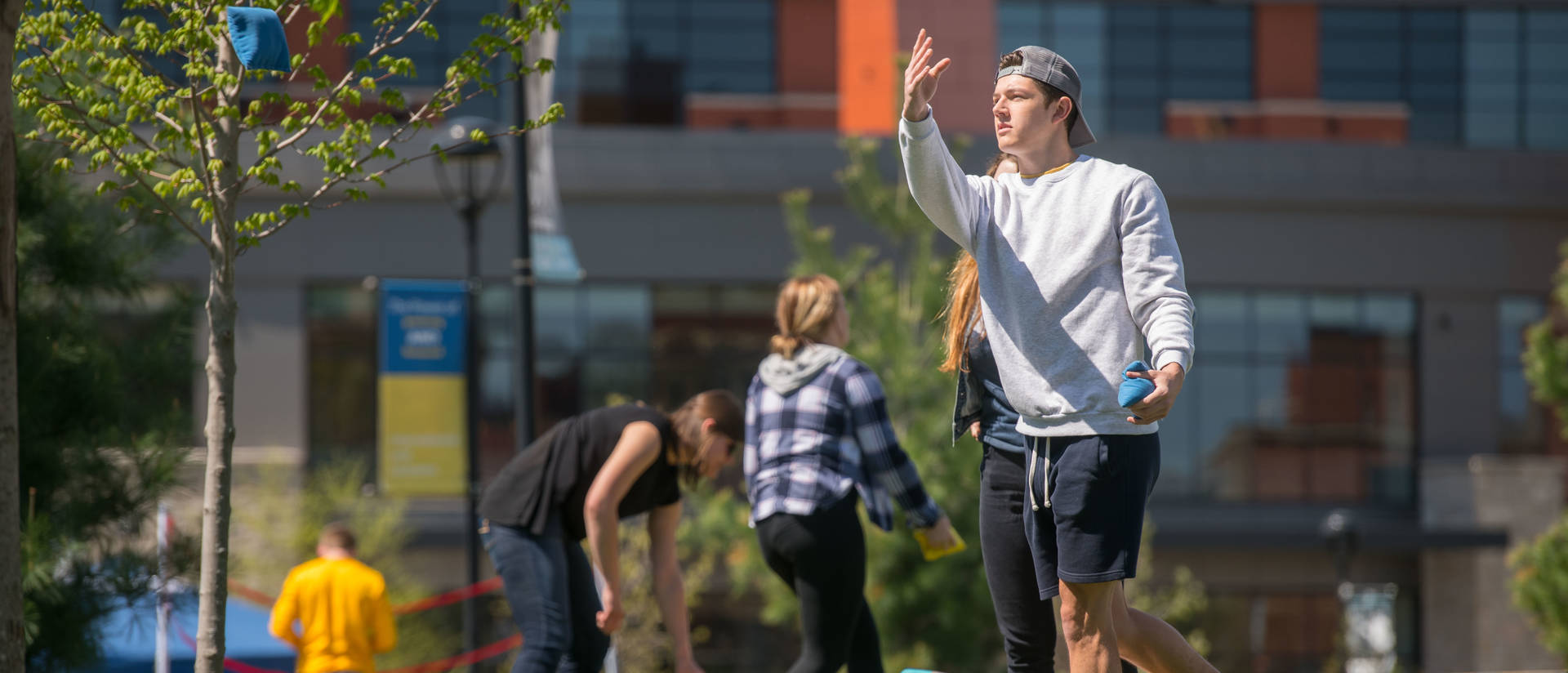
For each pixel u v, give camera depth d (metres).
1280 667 32.66
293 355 30.44
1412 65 34.22
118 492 10.02
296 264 30.59
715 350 32.31
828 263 18.27
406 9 6.32
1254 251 33.34
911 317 18.11
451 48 30.02
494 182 16.56
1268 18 34.09
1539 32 34.44
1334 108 34.00
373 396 30.98
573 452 6.71
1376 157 33.12
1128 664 5.39
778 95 33.16
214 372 6.02
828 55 33.28
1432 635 32.88
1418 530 31.42
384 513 27.84
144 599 10.27
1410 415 33.75
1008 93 4.74
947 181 4.55
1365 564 33.31
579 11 32.69
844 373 7.04
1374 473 33.47
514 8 6.46
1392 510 33.38
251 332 30.30
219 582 5.92
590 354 31.89
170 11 6.17
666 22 32.97
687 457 6.87
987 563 5.38
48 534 9.11
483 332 31.17
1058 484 4.50
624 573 23.59
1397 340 33.97
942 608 16.31
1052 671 5.35
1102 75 33.75
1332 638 32.84
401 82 29.41
